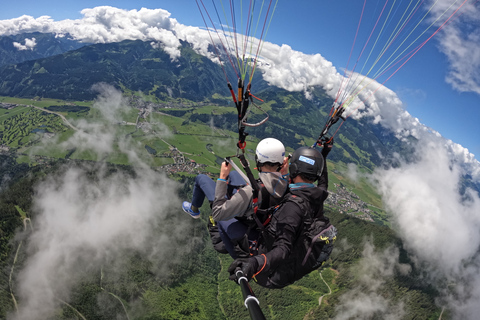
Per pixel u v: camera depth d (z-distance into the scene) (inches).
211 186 179.0
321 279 6594.5
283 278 141.3
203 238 7219.5
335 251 7623.0
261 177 152.3
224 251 185.9
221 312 5182.1
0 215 6279.5
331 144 182.5
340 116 183.3
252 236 161.5
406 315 6195.9
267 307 5295.3
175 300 5231.3
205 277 5999.0
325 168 174.2
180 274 5861.2
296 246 138.0
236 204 145.9
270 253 126.7
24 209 6811.0
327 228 139.3
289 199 141.6
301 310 5403.5
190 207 201.5
